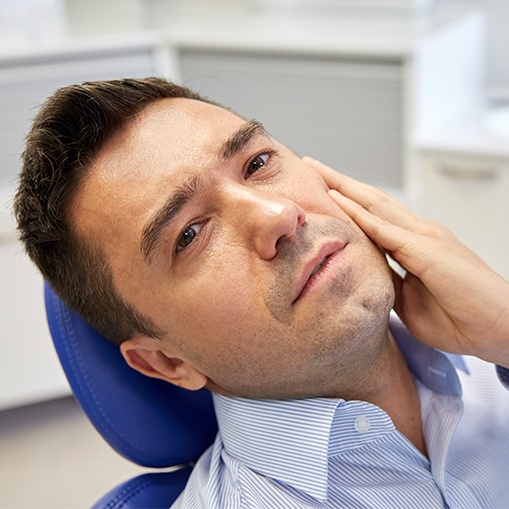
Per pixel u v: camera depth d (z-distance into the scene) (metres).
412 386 1.15
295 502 1.03
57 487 2.28
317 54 2.36
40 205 1.05
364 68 2.31
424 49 2.22
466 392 1.22
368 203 1.16
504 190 2.19
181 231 0.99
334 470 1.06
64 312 1.18
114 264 1.03
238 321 0.98
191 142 1.02
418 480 1.08
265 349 0.99
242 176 1.05
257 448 1.07
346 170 2.47
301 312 0.97
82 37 2.38
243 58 2.48
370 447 1.07
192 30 2.56
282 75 2.44
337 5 2.65
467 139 2.23
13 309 2.41
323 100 2.41
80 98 1.03
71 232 1.05
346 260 0.99
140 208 0.99
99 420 1.19
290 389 1.04
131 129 1.02
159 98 1.08
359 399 1.10
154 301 1.02
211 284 0.98
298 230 0.99
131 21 2.67
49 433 2.53
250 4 2.79
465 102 2.58
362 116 2.37
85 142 1.02
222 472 1.12
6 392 2.50
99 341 1.19
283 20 2.66
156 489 1.21
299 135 2.50
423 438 1.14
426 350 1.15
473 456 1.14
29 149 1.07
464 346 1.10
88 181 1.02
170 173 0.99
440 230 1.12
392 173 2.40
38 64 2.31
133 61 2.41
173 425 1.22
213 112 1.07
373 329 0.98
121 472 2.32
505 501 1.14
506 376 1.15
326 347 0.97
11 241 2.33
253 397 1.07
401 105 2.29
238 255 0.98
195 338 1.02
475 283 1.05
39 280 2.39
